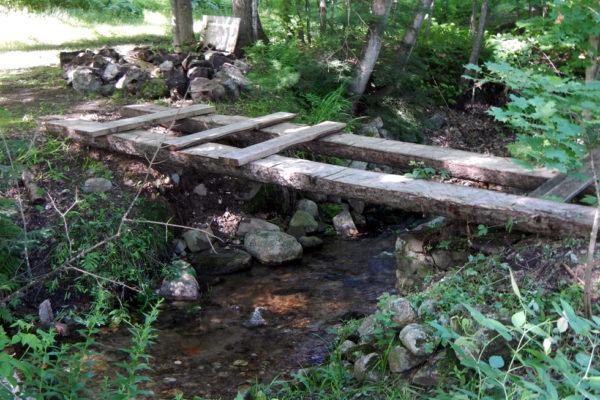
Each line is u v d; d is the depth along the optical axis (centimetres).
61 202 661
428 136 1131
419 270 561
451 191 525
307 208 819
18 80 1013
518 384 274
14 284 553
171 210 723
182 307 601
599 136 456
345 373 439
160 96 956
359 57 1045
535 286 431
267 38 1193
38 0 1567
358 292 620
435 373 396
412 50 1143
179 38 1187
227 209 773
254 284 645
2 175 631
